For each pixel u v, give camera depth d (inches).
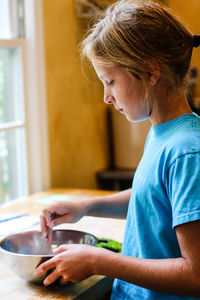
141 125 115.2
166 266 34.4
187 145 34.8
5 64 89.4
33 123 95.6
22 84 92.9
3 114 89.9
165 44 36.2
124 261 36.4
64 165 104.4
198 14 126.4
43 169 97.5
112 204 52.3
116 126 120.6
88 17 107.1
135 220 39.8
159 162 36.9
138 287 40.1
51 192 90.9
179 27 37.5
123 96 37.7
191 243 32.9
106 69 37.7
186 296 34.5
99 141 120.0
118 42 36.2
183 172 34.0
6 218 63.0
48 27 95.7
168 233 37.2
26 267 41.9
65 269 38.4
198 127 36.4
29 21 92.0
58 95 100.7
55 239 50.8
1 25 87.7
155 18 36.7
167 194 36.4
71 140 106.9
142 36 35.9
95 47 37.9
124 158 121.0
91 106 115.2
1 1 87.3
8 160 91.5
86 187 114.3
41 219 49.4
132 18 36.6
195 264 32.7
